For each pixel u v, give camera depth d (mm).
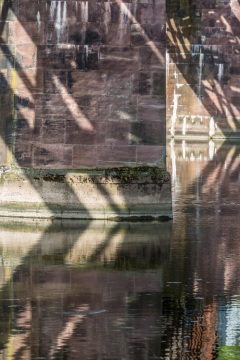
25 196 34219
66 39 34031
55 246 28984
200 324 21016
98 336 20109
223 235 31125
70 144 34156
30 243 29469
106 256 27672
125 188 33750
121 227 32531
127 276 25188
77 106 34125
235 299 22984
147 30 33906
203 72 75250
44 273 25422
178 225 33000
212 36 75062
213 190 42188
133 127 34062
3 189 34406
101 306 22281
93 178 33844
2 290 23625
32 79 34219
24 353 19078
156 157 34094
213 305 22438
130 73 33969
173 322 21141
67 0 33969
